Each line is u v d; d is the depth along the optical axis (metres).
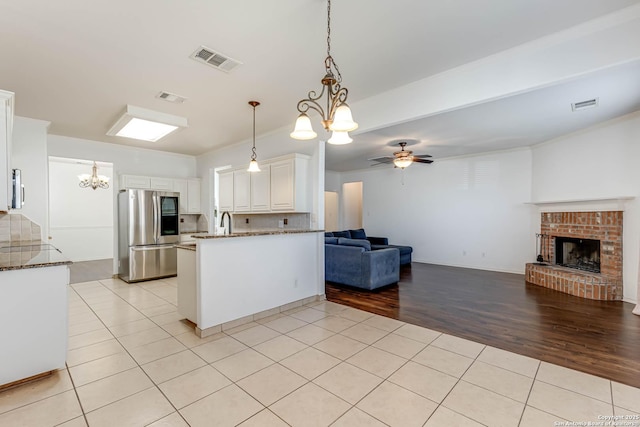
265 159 5.08
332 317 3.58
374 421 1.79
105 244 8.37
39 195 4.22
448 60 2.75
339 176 9.38
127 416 1.83
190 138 5.41
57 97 3.50
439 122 4.25
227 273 3.22
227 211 5.58
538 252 5.69
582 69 2.25
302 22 2.19
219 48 2.53
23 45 2.44
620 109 3.79
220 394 2.05
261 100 3.67
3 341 2.10
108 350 2.71
